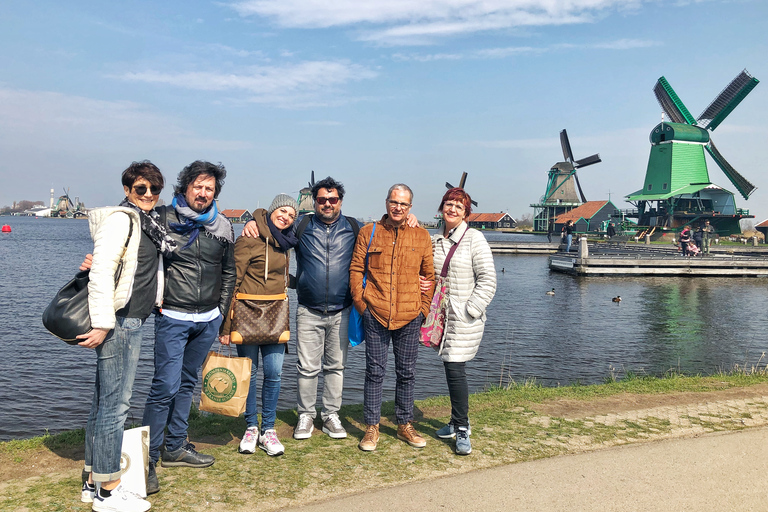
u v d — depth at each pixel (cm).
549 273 3531
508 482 364
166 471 371
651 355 1334
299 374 447
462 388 423
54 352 1285
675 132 6506
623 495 346
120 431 312
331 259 428
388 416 523
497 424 495
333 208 423
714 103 6625
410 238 421
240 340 394
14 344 1359
